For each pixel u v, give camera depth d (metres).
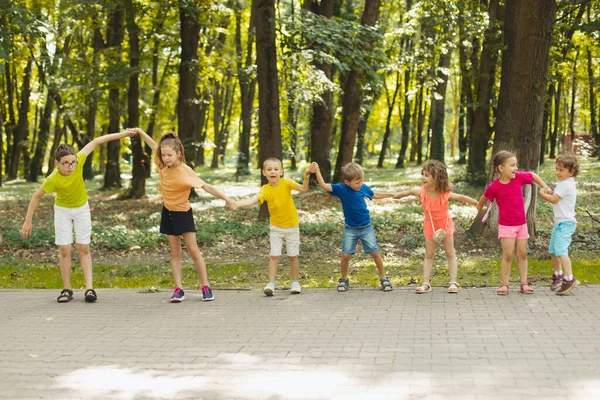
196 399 4.34
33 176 42.25
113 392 4.54
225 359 5.27
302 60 18.89
